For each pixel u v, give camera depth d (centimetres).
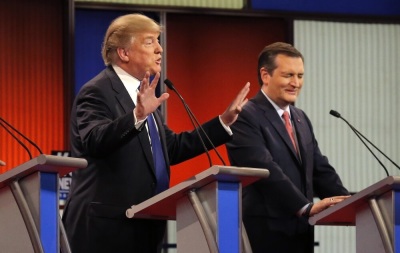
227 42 1503
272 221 915
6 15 1409
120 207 786
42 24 1425
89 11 1432
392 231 727
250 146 927
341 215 788
